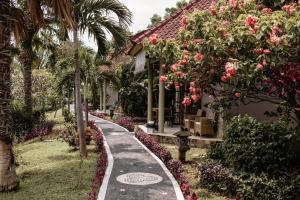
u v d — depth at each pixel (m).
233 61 6.33
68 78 22.45
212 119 14.60
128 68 30.38
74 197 8.32
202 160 10.42
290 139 8.18
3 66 9.03
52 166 11.69
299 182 7.77
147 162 12.34
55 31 15.09
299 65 6.34
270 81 6.85
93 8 13.42
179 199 8.32
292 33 5.53
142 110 28.31
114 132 21.55
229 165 9.24
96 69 28.02
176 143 15.27
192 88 7.99
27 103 22.25
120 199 8.27
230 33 6.38
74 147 14.91
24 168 11.62
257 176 8.19
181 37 7.73
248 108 12.98
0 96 8.95
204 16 7.21
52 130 22.64
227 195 8.45
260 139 8.41
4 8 9.04
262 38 5.84
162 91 16.30
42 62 28.94
